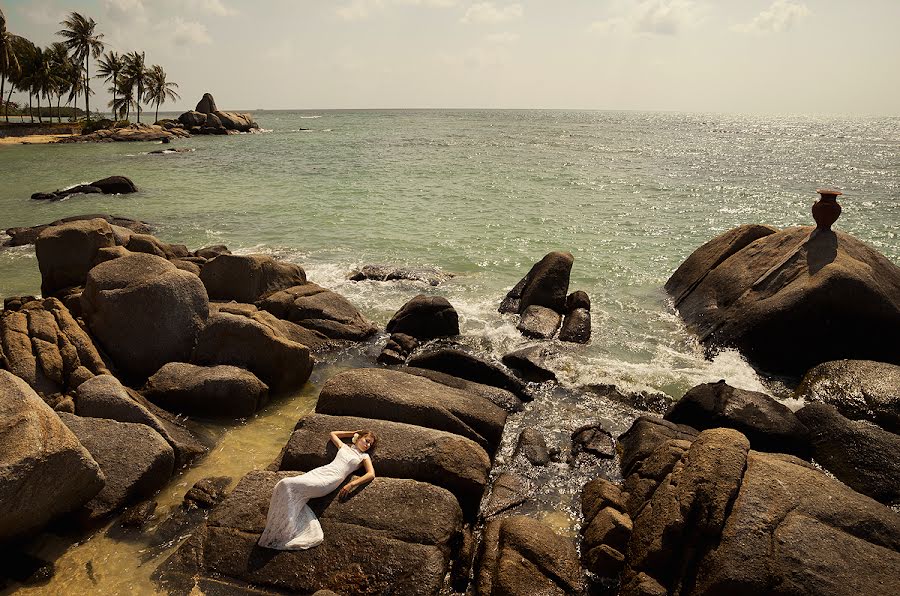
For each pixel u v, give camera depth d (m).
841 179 42.50
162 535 6.72
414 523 6.32
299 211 27.17
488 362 10.74
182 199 29.97
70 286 12.95
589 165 48.34
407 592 5.69
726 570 5.32
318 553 6.04
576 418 9.73
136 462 7.34
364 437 7.40
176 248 16.34
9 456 5.86
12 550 6.38
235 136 82.50
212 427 9.09
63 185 34.56
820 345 11.25
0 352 9.41
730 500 5.93
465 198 31.09
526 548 6.17
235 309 11.75
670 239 22.62
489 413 8.73
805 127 170.00
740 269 13.66
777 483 6.08
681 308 14.83
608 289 16.78
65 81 77.31
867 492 7.47
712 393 9.16
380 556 5.98
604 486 7.33
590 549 6.41
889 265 12.48
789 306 11.26
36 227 21.72
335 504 6.57
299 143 69.31
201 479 7.76
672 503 6.06
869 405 9.36
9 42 64.62
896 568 5.32
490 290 16.41
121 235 15.18
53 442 6.20
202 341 10.40
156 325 10.49
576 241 22.14
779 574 5.26
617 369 11.47
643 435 8.27
